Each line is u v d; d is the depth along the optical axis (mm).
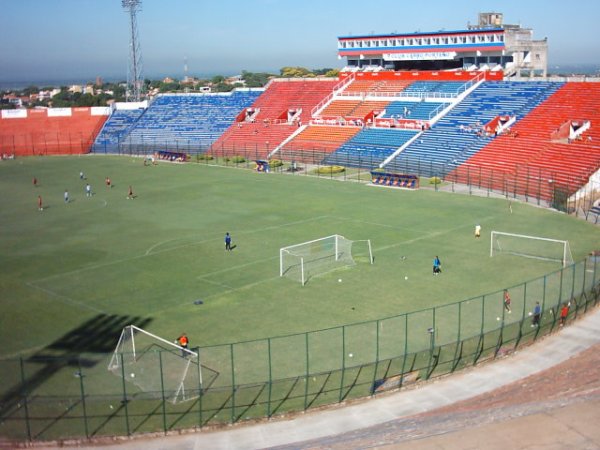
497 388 33344
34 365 37469
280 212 77375
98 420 31359
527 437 20984
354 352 38094
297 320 43562
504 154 95875
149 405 32688
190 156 128500
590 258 54719
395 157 108688
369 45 139875
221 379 35156
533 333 40000
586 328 40562
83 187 97812
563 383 30672
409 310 44688
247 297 48438
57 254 61375
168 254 60562
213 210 79438
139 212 79312
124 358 37938
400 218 73062
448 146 105438
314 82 146750
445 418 26469
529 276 51188
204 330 42312
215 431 30469
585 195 78000
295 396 33375
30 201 87500
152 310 46281
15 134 148250
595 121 93375
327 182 98188
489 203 80375
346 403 32656
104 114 157500
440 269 53656
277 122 136750
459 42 126125
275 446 27734
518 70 125062
